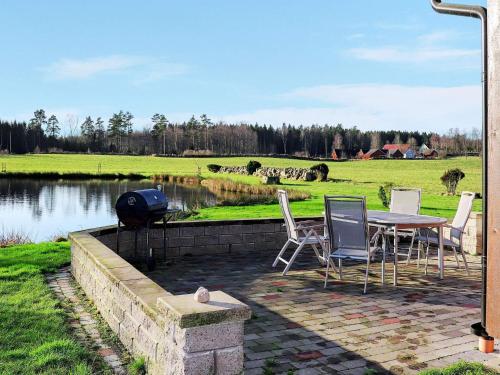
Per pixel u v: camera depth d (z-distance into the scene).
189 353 2.66
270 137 116.31
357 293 5.70
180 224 8.04
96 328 4.39
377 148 115.19
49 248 8.59
